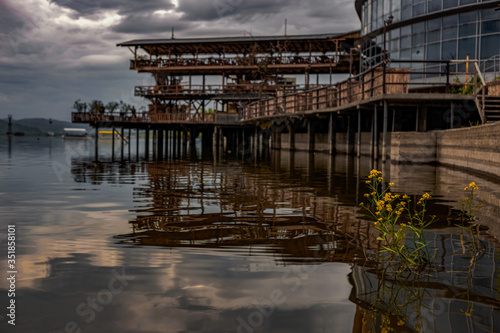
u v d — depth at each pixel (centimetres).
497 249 399
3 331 238
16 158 1948
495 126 952
